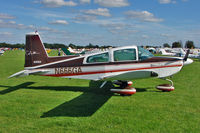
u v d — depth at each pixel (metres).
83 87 7.90
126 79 6.14
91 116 4.43
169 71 6.79
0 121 4.14
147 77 6.25
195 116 4.45
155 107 5.10
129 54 6.72
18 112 4.70
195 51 53.28
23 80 9.73
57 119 4.25
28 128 3.78
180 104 5.38
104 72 6.84
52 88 7.69
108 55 6.79
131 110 4.85
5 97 6.12
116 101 5.70
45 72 7.25
